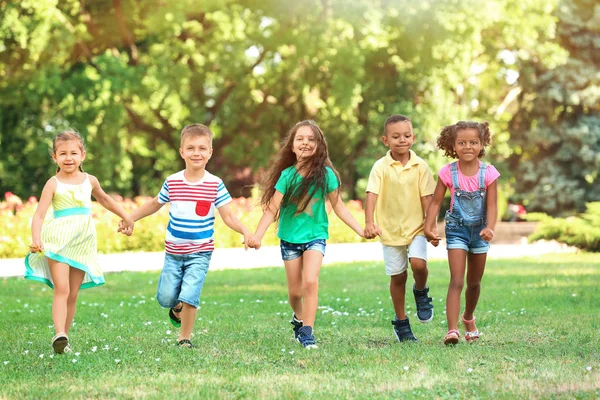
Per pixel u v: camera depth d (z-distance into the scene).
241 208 21.39
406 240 6.69
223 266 16.64
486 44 33.88
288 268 6.60
